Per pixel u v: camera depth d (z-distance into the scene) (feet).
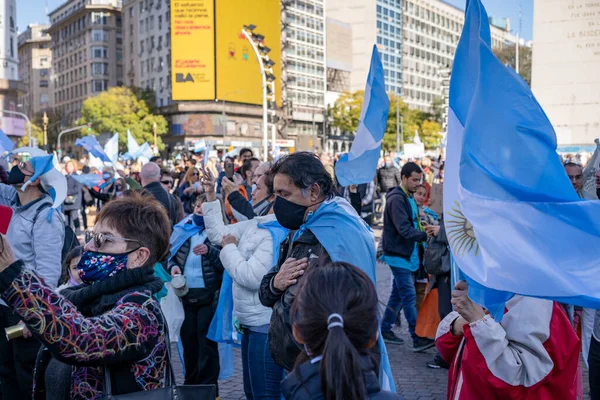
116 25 382.42
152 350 8.36
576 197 8.79
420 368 22.38
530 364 9.80
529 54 186.39
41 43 497.87
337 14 405.80
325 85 337.93
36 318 7.16
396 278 24.73
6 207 7.60
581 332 19.07
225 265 14.46
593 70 84.53
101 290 8.44
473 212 8.83
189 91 230.27
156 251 8.93
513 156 8.93
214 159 50.96
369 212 47.14
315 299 6.32
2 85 245.04
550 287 8.50
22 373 14.98
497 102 8.95
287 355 10.69
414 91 457.68
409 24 449.48
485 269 8.93
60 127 391.45
